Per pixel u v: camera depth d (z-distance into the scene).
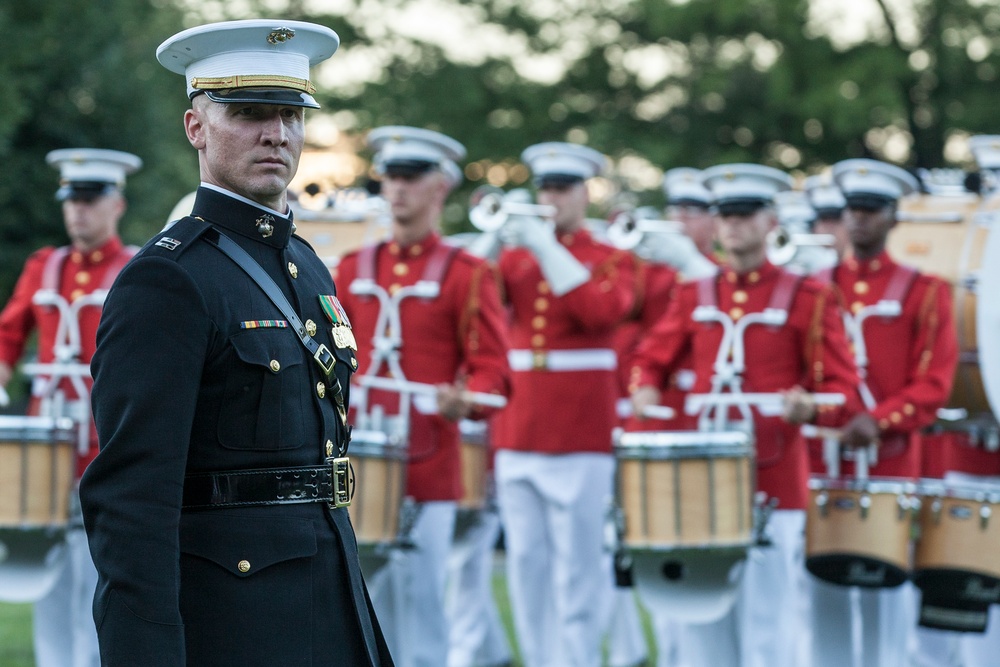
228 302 7.69
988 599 14.41
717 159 48.19
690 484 13.34
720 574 13.75
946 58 46.66
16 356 17.03
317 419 7.93
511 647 20.05
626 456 13.58
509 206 16.56
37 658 16.03
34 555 14.94
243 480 7.64
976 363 16.88
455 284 14.93
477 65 50.97
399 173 15.00
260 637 7.54
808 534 14.50
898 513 14.20
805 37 46.06
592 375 17.00
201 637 7.50
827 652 15.05
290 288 8.00
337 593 7.87
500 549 28.81
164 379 7.40
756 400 14.61
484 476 17.77
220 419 7.62
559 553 16.84
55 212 35.03
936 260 17.33
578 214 18.16
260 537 7.61
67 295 16.70
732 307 15.12
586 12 51.44
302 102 7.96
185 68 8.14
